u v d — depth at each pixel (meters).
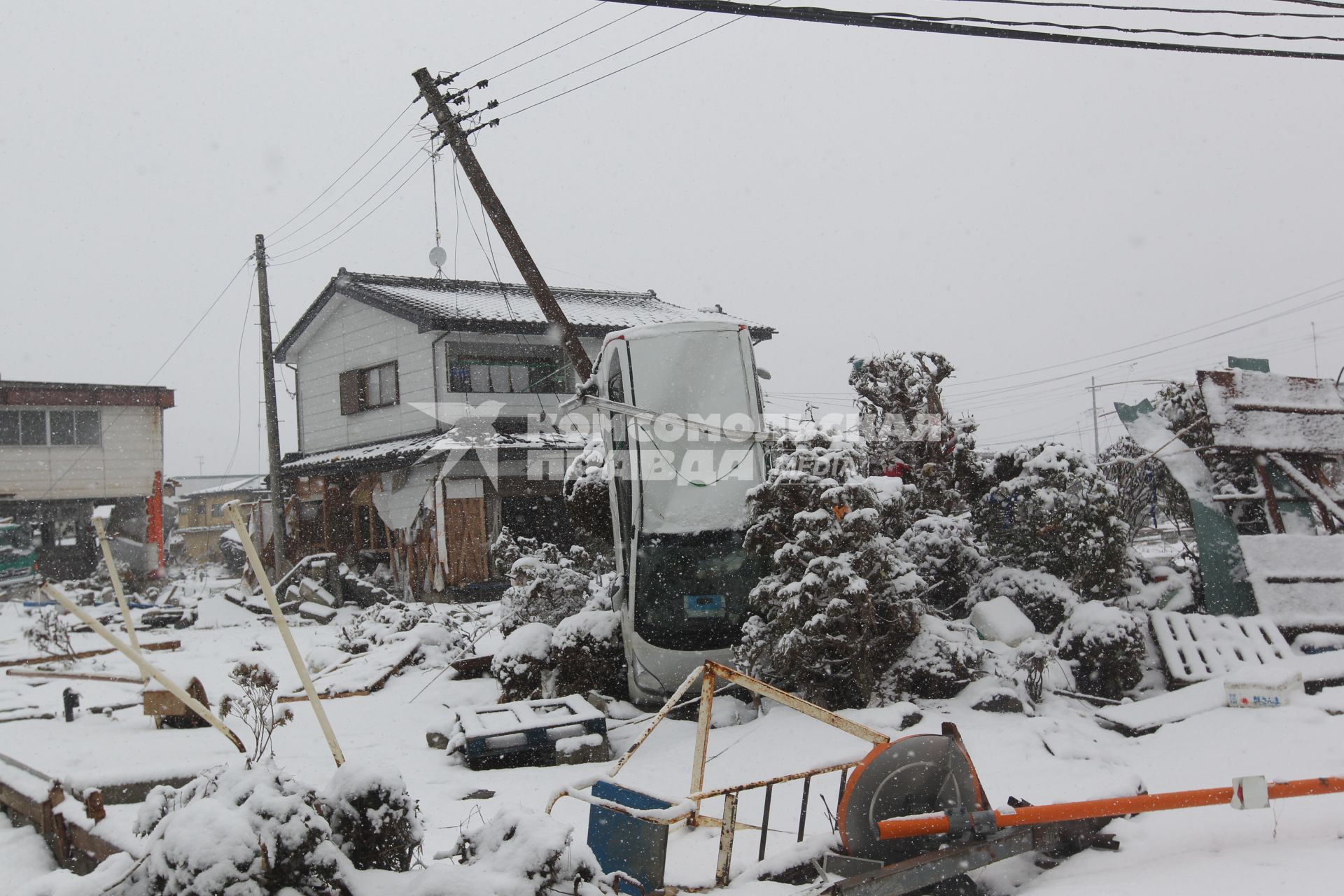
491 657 11.38
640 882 4.18
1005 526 9.96
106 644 15.29
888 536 9.55
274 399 24.34
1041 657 8.13
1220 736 6.80
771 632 8.47
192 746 7.77
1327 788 4.38
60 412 28.41
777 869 4.27
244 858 2.99
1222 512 9.56
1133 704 7.93
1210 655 8.52
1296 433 10.15
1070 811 4.23
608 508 10.81
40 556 27.36
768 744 7.20
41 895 3.72
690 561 9.06
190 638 17.41
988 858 4.14
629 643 9.16
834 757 4.60
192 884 2.93
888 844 4.25
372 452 22.89
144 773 5.74
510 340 22.89
